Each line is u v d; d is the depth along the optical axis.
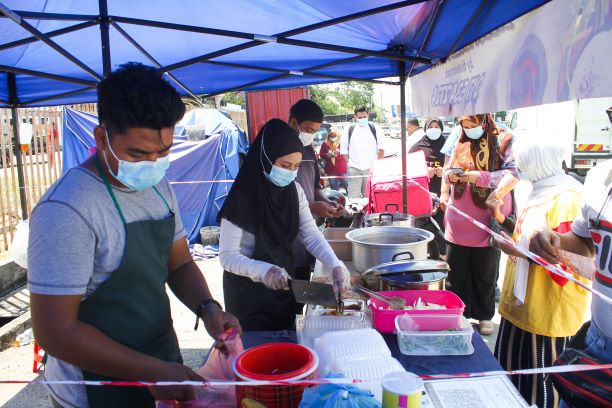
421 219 4.27
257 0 2.38
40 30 2.62
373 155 8.27
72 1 2.39
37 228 1.16
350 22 2.76
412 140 6.64
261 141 2.03
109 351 1.19
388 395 1.06
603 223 1.70
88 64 3.46
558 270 1.81
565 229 2.09
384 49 3.39
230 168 6.32
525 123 12.15
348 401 1.06
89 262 1.21
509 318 2.38
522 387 2.37
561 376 1.64
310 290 1.76
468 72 2.54
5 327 3.96
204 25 2.79
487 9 2.07
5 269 4.87
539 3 1.73
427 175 4.18
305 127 3.18
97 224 1.22
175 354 1.51
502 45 2.10
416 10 2.50
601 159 9.68
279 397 1.17
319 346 1.48
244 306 2.10
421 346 1.61
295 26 2.83
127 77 1.15
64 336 1.15
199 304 1.56
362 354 1.37
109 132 1.17
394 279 2.04
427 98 3.42
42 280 1.14
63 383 1.27
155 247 1.38
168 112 1.15
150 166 1.21
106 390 1.36
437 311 1.74
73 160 6.09
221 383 1.16
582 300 2.20
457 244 3.63
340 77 4.00
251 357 1.33
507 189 3.05
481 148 3.63
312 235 2.29
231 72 4.00
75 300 1.18
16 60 3.23
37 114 6.31
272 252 2.10
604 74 1.28
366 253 2.42
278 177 1.99
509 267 2.48
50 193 1.20
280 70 3.79
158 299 1.42
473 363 1.54
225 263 2.00
